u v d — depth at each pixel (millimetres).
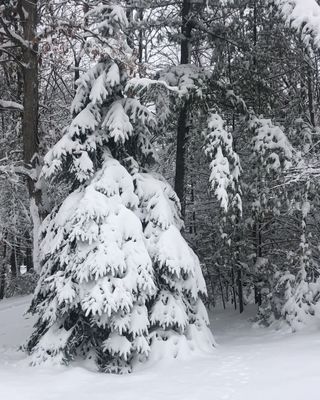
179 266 8836
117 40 10008
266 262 13508
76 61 12984
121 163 10039
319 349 8266
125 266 8414
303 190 11516
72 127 9352
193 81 11305
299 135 12609
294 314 11141
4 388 6859
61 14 12820
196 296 9289
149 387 6848
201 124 11750
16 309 19359
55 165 9109
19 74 13305
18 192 18359
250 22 12719
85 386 7141
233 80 12492
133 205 9242
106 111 9969
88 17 11227
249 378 6871
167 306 8828
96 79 9656
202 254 15328
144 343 8328
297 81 13445
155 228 9203
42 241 9531
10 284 26422
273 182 11414
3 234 21328
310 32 9602
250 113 12242
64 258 8719
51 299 9008
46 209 11117
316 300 11312
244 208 13680
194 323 9391
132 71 9570
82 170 9148
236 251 14164
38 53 11023
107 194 9016
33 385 7121
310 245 11938
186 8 12336
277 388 6258
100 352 8781
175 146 15281
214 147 10734
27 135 11367
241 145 14062
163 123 11180
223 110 12484
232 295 17844
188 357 8445
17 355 9703
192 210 16344
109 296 8102
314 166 10461
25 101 11406
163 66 13453
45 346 8516
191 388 6617
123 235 8773
